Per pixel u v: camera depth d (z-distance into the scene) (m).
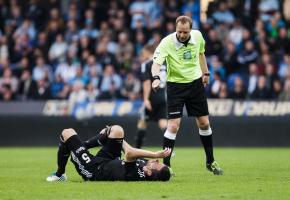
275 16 78.31
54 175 32.28
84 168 30.67
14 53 79.31
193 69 35.38
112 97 72.06
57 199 26.27
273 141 69.00
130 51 76.75
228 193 27.86
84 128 71.25
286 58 73.38
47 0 87.12
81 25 82.88
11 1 84.81
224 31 77.75
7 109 72.19
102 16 81.94
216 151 61.19
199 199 26.14
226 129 69.31
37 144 71.69
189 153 57.56
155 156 29.50
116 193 27.47
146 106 52.06
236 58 74.19
